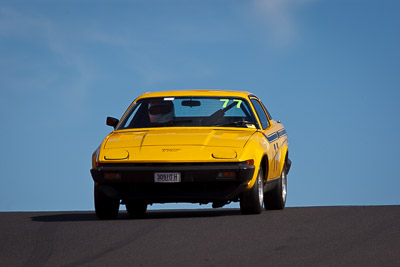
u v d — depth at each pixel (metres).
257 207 24.48
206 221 21.67
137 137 25.38
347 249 15.85
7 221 24.12
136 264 14.51
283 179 29.72
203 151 24.11
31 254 16.09
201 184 23.92
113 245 17.11
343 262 14.29
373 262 14.22
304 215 23.33
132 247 16.69
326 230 19.03
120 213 31.58
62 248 16.88
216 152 24.05
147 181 23.81
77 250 16.53
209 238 17.83
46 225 21.92
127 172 23.91
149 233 19.02
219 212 29.16
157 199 24.05
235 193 23.80
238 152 24.06
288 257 14.98
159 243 17.19
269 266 14.02
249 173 23.86
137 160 23.98
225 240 17.45
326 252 15.51
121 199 24.22
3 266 14.60
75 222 22.84
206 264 14.33
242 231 19.02
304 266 13.96
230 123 26.69
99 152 24.88
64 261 15.08
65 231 20.00
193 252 15.80
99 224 21.67
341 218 21.92
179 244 16.97
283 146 29.78
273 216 23.16
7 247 17.19
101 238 18.36
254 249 16.03
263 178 26.20
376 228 19.28
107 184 24.28
